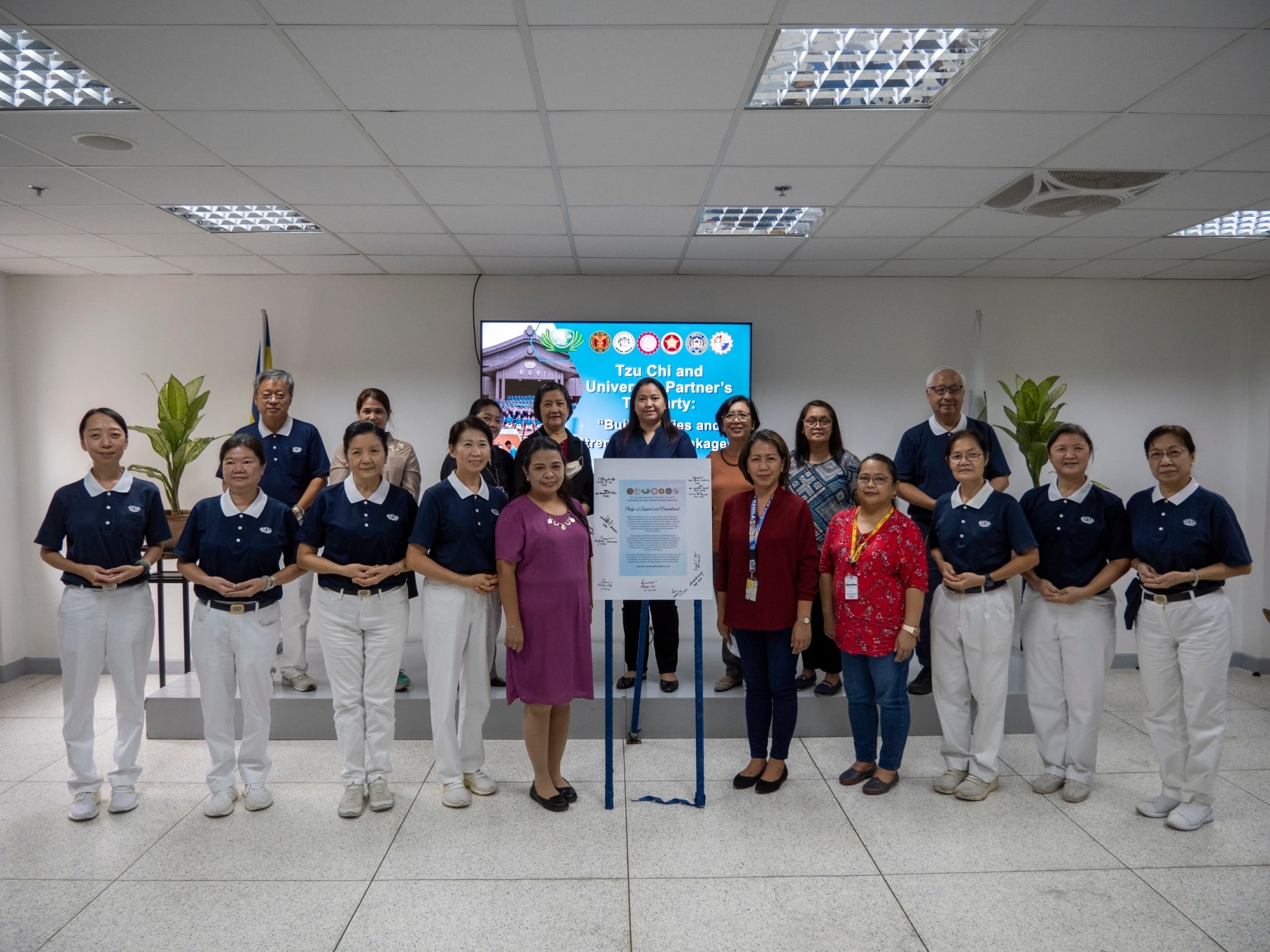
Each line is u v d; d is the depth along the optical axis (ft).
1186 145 9.47
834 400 16.51
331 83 7.84
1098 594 9.91
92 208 11.75
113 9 6.49
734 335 16.03
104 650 9.58
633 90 8.02
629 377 16.01
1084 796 9.87
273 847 8.71
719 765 10.96
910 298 16.52
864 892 7.86
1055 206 11.73
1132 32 6.89
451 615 9.44
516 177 10.52
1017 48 7.19
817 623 11.90
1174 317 16.72
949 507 10.32
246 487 9.50
